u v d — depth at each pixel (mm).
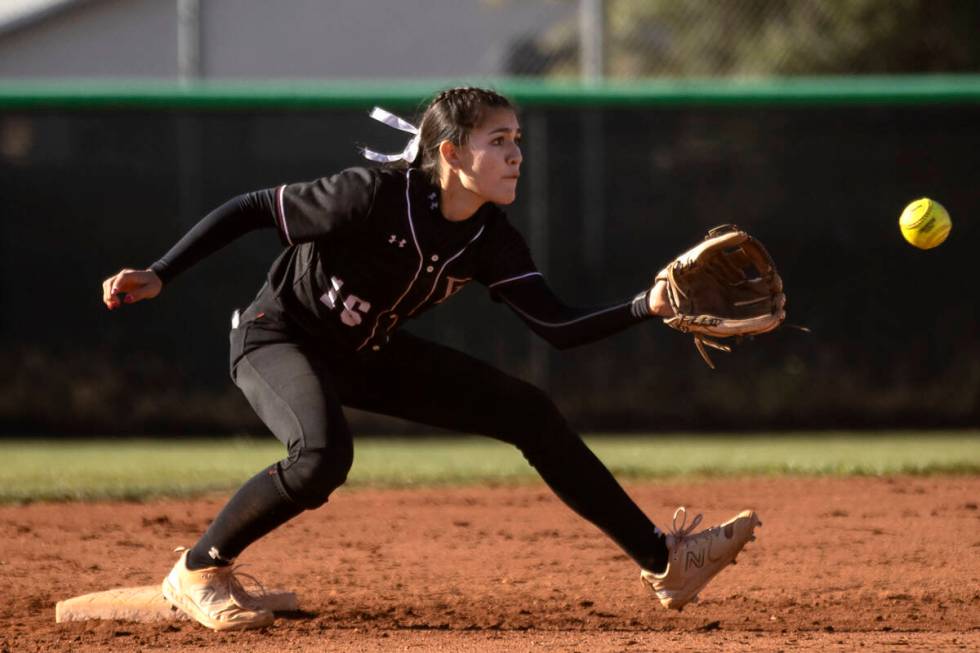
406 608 14438
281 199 12109
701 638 12852
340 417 12258
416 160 12398
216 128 36406
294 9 52781
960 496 22391
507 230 12750
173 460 30812
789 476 25203
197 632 13188
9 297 36531
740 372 37156
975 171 36844
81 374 36688
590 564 17172
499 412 12797
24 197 36406
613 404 36969
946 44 45438
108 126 36406
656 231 36969
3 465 29688
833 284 37031
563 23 46344
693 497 22609
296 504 12312
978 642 12617
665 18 45750
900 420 37031
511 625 13586
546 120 36875
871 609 14328
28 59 60781
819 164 36938
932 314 36969
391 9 53219
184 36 40406
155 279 11883
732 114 37000
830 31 45625
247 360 12781
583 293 36906
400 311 12555
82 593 15492
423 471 27094
